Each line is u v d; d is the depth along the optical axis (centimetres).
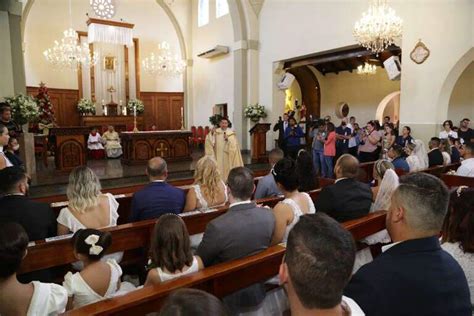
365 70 1175
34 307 152
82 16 1398
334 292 84
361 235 270
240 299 196
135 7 1458
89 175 262
